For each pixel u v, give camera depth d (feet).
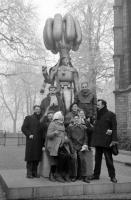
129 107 95.81
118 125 98.73
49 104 37.52
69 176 31.86
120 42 104.17
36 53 130.82
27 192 27.99
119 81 102.42
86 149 31.32
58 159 31.24
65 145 31.09
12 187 28.04
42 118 34.01
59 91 39.01
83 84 36.63
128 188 30.40
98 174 32.32
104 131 30.58
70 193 28.91
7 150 76.48
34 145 32.42
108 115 30.73
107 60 131.44
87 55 126.93
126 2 102.78
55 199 27.84
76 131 31.81
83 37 128.67
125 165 51.67
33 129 32.50
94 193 29.50
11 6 125.18
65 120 34.47
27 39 128.77
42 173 34.22
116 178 33.47
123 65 102.42
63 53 40.40
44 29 40.93
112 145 30.19
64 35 40.22
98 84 140.36
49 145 31.01
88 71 125.39
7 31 126.72
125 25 102.47
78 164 31.63
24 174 36.29
